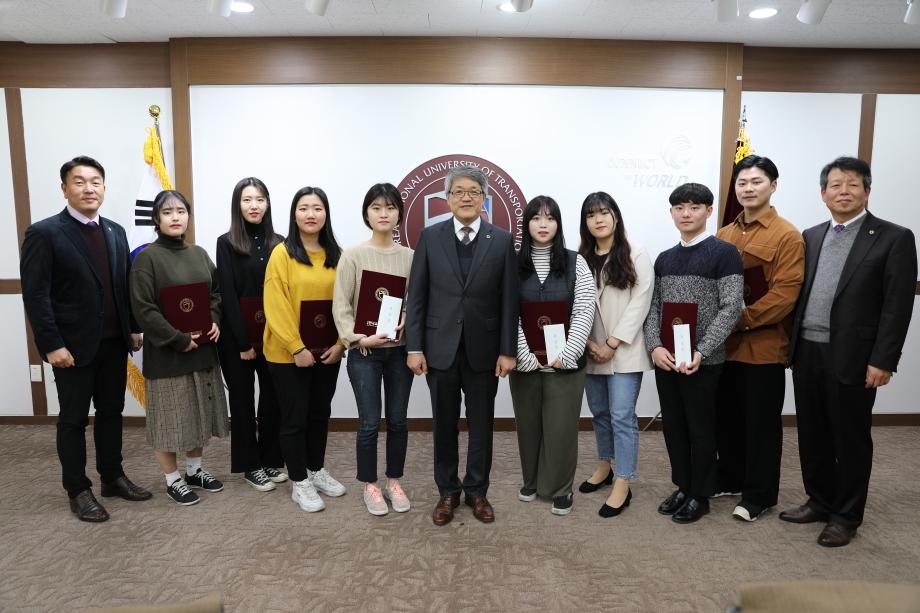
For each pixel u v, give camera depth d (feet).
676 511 8.69
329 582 7.01
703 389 8.30
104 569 7.29
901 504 9.21
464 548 7.79
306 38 12.58
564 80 12.77
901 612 2.43
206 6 11.05
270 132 12.80
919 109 13.30
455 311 8.03
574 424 8.62
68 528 8.34
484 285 8.03
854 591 2.56
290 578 7.09
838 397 7.79
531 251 8.54
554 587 6.91
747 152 12.42
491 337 8.14
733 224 9.14
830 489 8.39
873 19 11.52
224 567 7.33
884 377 7.49
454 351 8.01
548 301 8.33
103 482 9.34
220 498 9.36
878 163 13.41
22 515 8.76
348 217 13.00
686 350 8.11
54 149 13.06
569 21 11.80
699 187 8.32
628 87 12.87
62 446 8.60
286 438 8.81
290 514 8.79
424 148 12.89
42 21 11.69
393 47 12.64
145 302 8.71
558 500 8.75
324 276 8.79
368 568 7.31
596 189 13.05
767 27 12.03
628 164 13.03
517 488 9.82
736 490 9.45
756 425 8.47
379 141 12.85
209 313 9.05
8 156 13.09
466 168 8.04
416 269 8.23
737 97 12.93
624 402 8.68
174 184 12.92
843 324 7.68
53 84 12.91
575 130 12.94
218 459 11.23
